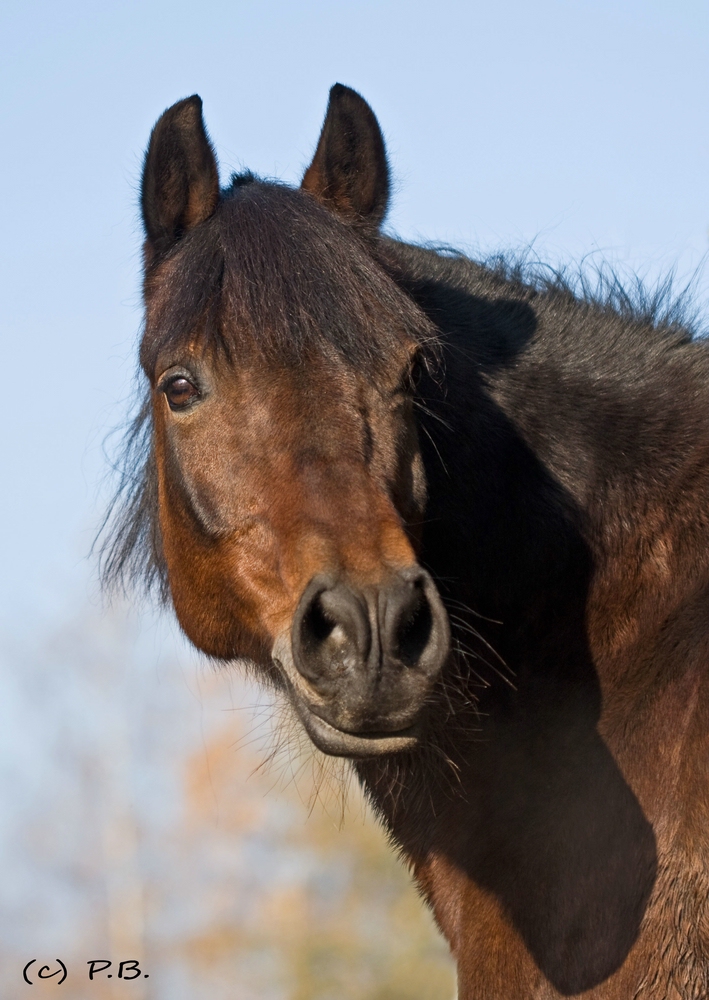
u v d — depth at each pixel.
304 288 5.75
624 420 6.93
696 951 6.00
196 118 6.53
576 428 6.92
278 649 5.66
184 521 6.34
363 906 39.41
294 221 6.00
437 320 7.11
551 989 6.43
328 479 5.49
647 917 6.15
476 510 6.88
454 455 6.86
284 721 7.04
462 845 6.99
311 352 5.68
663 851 6.17
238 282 5.82
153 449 7.58
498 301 7.45
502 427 6.91
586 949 6.34
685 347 7.25
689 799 6.09
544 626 6.85
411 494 5.91
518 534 6.85
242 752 50.62
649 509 6.77
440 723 6.81
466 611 6.88
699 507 6.73
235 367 5.75
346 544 5.25
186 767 51.00
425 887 7.42
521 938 6.61
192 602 6.62
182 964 46.31
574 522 6.78
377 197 7.18
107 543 8.68
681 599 6.55
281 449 5.62
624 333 7.23
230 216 6.14
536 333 7.24
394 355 5.83
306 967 37.84
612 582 6.71
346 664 4.97
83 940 48.75
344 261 5.92
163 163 6.57
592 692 6.68
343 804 7.56
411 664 5.02
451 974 36.75
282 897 45.81
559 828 6.58
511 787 6.82
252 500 5.72
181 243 6.52
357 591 5.05
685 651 6.42
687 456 6.86
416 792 7.21
